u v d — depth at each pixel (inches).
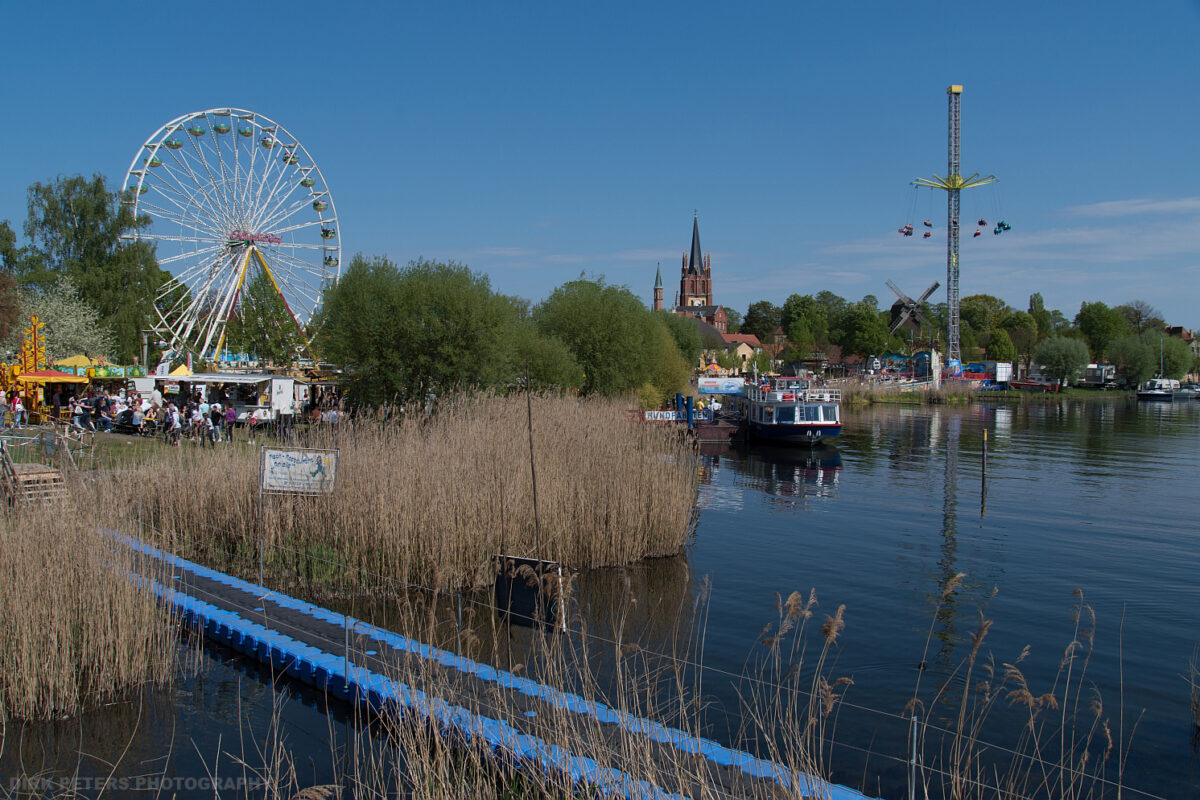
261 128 2050.9
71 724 405.7
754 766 329.1
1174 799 361.4
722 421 2176.4
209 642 513.3
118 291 2197.3
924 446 1963.6
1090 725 440.5
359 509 649.0
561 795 300.4
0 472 673.6
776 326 7293.3
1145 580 737.6
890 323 5762.8
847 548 857.5
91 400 1454.2
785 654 537.6
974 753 402.6
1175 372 4859.7
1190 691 489.7
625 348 2016.5
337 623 507.5
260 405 1549.0
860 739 414.9
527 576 418.3
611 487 764.0
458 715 356.8
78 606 436.8
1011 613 639.1
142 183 1915.6
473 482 684.7
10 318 1509.6
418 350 1462.8
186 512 729.6
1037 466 1565.0
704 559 797.9
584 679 388.5
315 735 398.0
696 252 7760.8
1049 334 5915.4
